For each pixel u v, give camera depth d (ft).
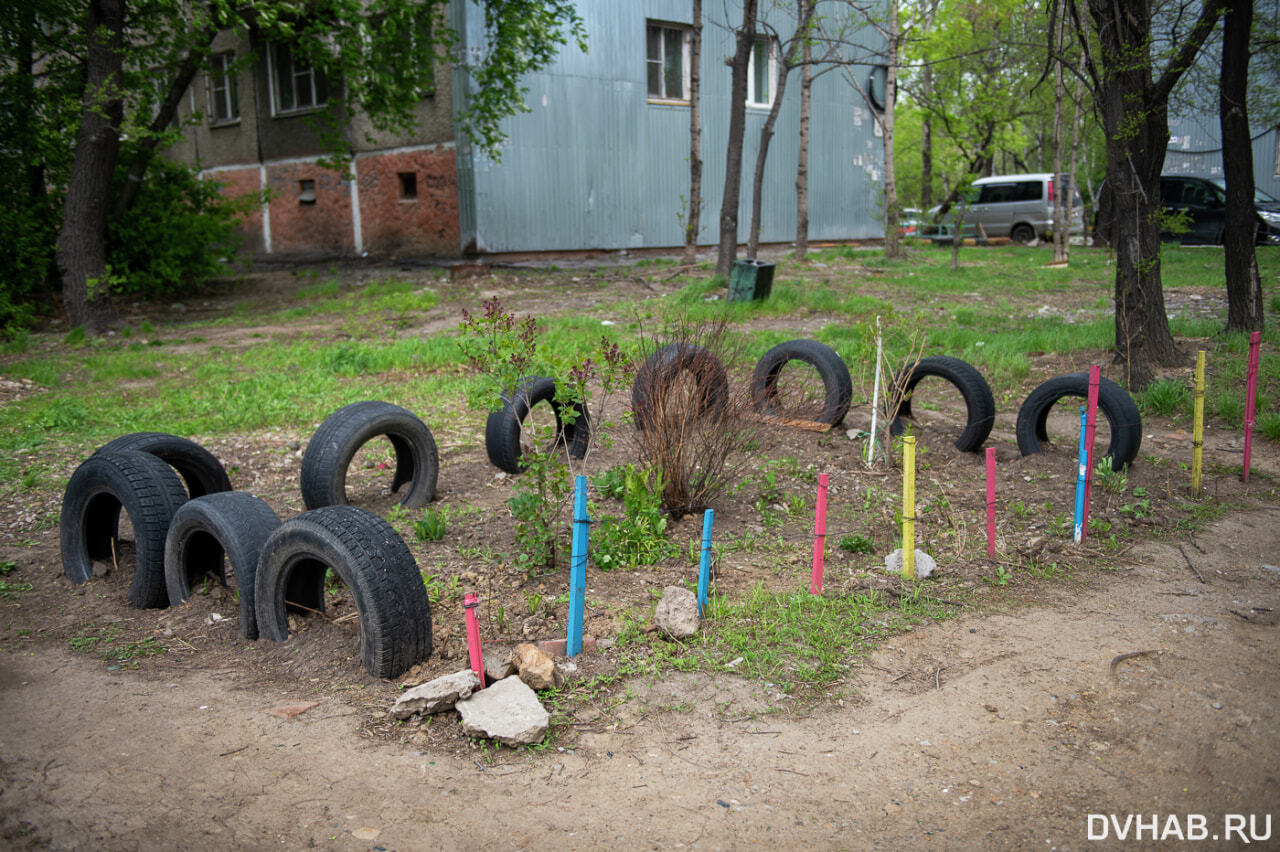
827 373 28.37
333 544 14.03
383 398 35.06
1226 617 16.37
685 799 11.22
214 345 49.85
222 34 91.30
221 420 31.53
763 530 20.79
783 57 65.51
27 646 15.71
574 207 81.15
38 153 60.54
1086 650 15.10
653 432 21.39
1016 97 97.04
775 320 51.19
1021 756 12.13
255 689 13.97
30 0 57.82
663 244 88.48
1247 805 11.14
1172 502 22.52
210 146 97.55
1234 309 39.70
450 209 77.36
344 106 83.41
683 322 31.19
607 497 22.68
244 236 96.22
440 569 18.24
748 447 24.38
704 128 89.97
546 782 11.55
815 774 11.73
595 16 79.82
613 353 20.08
